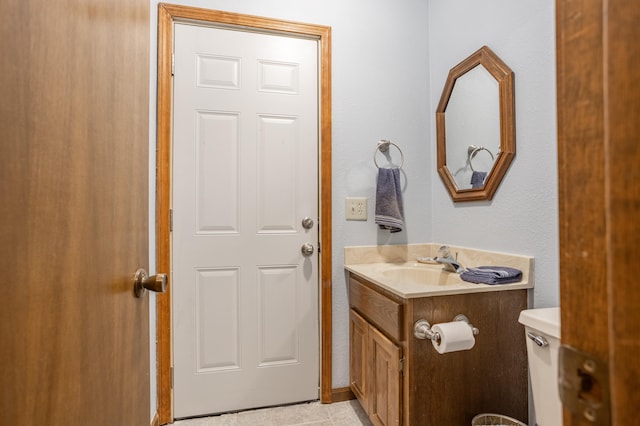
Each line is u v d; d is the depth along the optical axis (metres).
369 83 1.90
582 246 0.29
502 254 1.42
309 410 1.73
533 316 1.05
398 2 1.96
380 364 1.38
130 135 0.73
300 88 1.82
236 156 1.74
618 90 0.25
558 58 0.32
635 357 0.24
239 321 1.73
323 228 1.82
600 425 0.27
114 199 0.65
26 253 0.41
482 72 1.56
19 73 0.40
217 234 1.71
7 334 0.38
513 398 1.26
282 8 1.78
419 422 1.18
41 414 0.44
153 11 1.59
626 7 0.24
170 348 1.63
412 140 1.96
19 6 0.40
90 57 0.56
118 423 0.67
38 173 0.44
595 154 0.28
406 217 1.95
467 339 1.09
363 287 1.61
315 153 1.84
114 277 0.65
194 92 1.68
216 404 1.69
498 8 1.47
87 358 0.55
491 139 1.50
